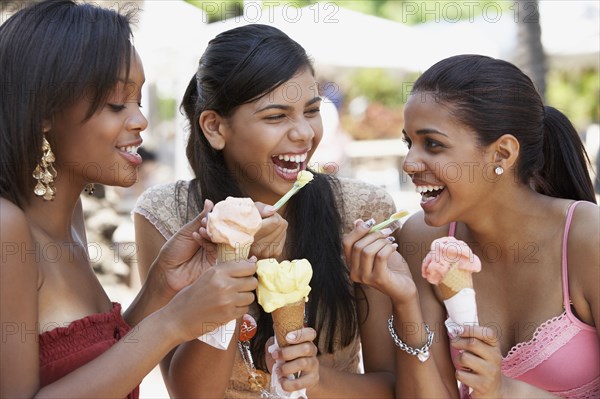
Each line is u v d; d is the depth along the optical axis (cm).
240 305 200
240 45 251
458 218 243
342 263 274
